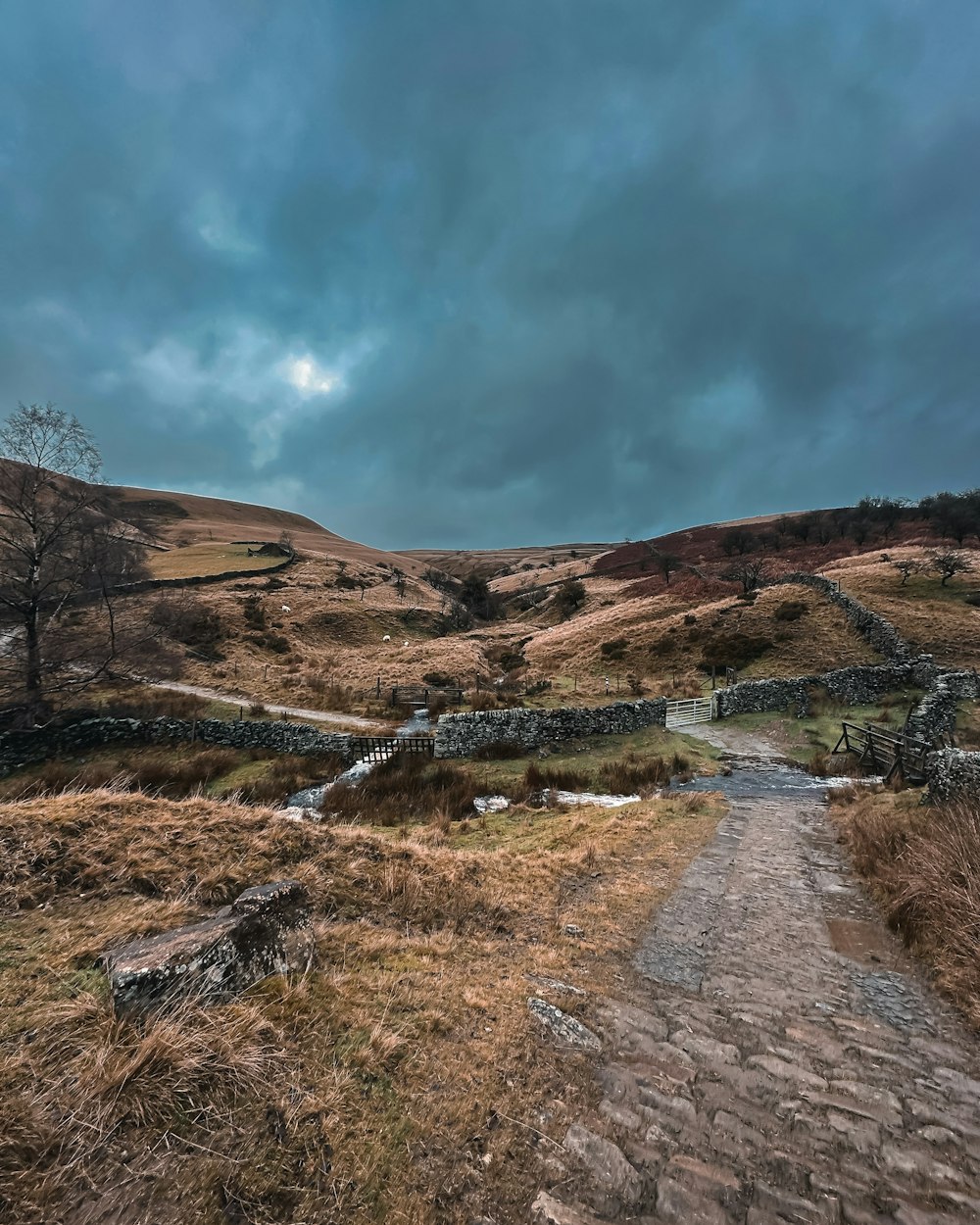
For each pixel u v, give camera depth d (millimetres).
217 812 5297
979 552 44156
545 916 5730
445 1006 3719
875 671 25641
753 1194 2508
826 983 4625
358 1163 2428
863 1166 2697
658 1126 2920
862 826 8633
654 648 33125
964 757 8508
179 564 63406
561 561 120625
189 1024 2895
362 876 5293
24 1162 2143
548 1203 2385
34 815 4438
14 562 21312
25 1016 2764
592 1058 3467
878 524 63250
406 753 17359
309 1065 2908
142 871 4281
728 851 8359
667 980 4602
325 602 52000
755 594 37594
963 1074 3482
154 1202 2098
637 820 9680
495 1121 2826
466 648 37969
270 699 26094
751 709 23656
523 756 16922
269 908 3818
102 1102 2412
